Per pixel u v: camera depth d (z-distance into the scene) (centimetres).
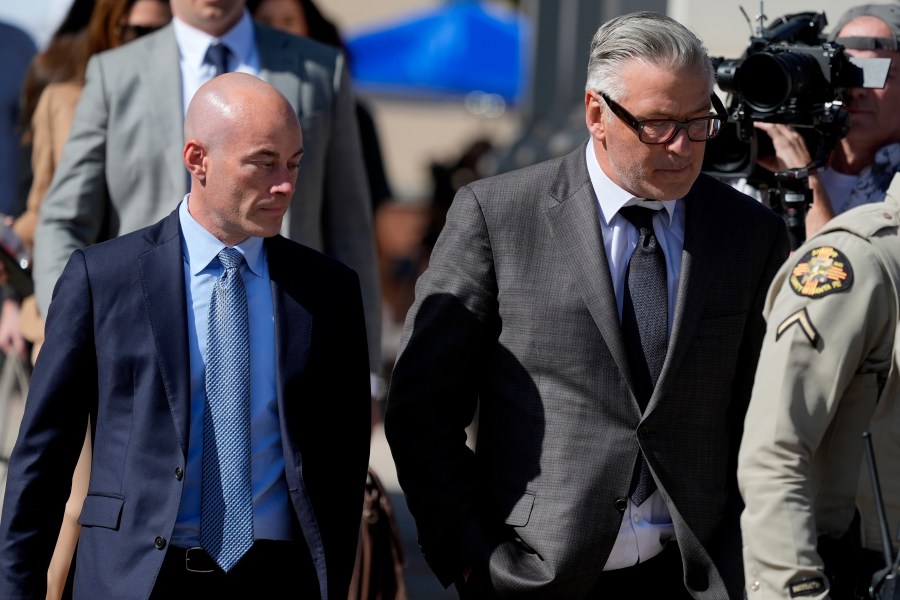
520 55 4100
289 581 1141
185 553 1116
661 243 1169
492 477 1184
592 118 1138
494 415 1185
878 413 1012
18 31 2223
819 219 1361
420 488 1186
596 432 1148
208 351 1127
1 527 1114
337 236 1573
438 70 4069
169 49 1516
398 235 3706
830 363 988
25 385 1791
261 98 1116
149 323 1120
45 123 1688
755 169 1365
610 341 1140
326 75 1552
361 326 1185
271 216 1116
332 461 1165
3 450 1759
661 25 1104
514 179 1198
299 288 1154
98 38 1773
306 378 1137
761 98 1288
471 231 1187
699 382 1153
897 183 1020
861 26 1345
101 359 1126
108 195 1516
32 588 1109
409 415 1188
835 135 1299
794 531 975
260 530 1130
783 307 1009
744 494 1002
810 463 1006
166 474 1108
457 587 1219
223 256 1140
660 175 1107
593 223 1158
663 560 1177
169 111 1499
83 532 1134
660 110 1087
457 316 1179
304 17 1992
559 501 1146
